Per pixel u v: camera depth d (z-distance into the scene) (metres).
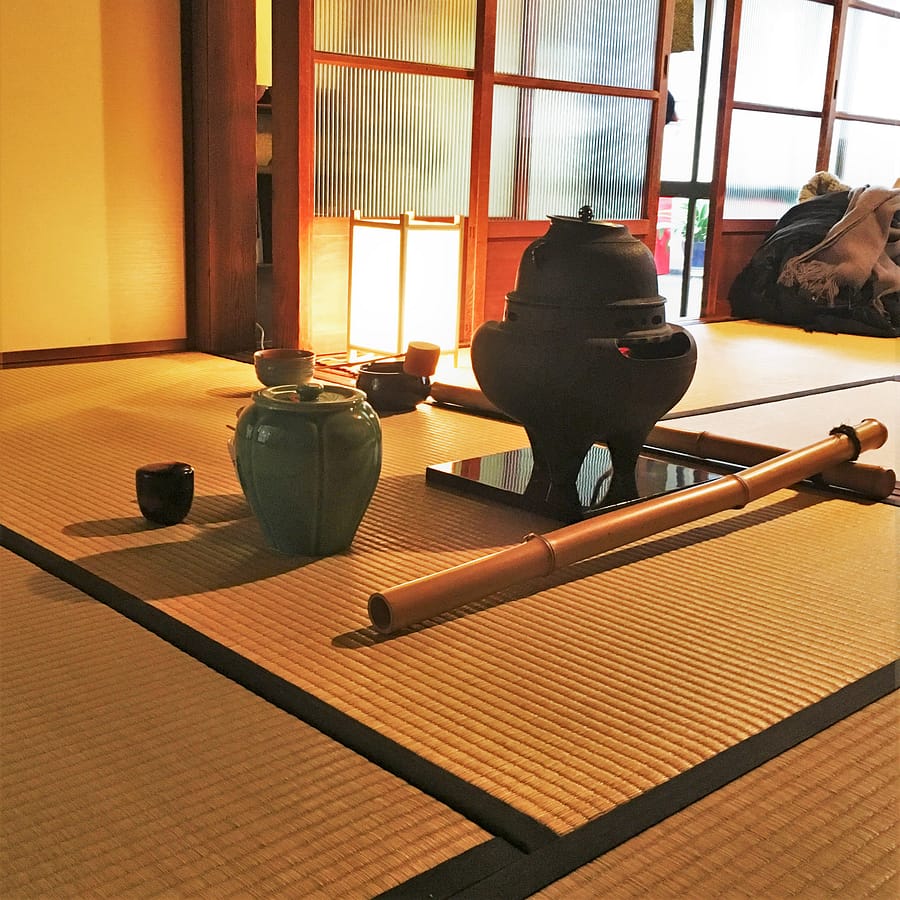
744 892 1.06
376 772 1.26
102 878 1.04
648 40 4.94
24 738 1.30
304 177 3.84
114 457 2.61
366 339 3.87
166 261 4.19
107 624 1.65
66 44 3.79
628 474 2.35
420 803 1.19
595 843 1.13
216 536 2.07
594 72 4.74
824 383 3.88
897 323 5.23
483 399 3.17
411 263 3.71
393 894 1.03
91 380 3.56
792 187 6.23
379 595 1.60
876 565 2.02
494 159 4.44
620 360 2.11
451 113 4.23
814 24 6.07
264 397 1.95
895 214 5.38
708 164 5.72
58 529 2.08
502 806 1.19
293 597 1.78
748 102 5.77
